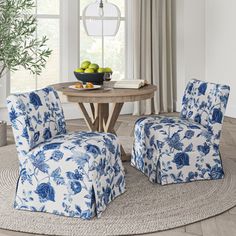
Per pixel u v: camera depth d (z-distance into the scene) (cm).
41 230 236
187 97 360
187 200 282
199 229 238
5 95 579
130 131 530
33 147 264
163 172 315
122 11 651
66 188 254
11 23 455
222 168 332
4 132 450
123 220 249
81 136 280
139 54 639
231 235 229
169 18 652
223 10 624
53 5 604
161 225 242
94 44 638
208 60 665
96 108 375
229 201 280
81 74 363
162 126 322
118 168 292
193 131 320
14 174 344
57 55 615
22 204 264
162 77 658
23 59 459
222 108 322
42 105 281
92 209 252
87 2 625
